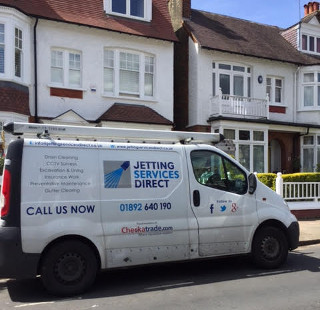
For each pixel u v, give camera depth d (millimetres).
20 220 5340
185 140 6750
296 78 20250
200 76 17703
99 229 5723
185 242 6262
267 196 7016
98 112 15336
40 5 14305
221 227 6516
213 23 19750
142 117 15664
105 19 15586
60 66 14766
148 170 6145
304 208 12422
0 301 5422
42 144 5641
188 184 6383
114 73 15719
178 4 19234
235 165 6875
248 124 17797
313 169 19922
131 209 5941
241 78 18984
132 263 5922
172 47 16938
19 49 13469
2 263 5254
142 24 16344
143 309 4969
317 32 21422
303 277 6367
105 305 5141
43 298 5492
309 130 19766
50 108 14398
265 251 6852
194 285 5992
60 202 5562
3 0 12922
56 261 5504
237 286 5902
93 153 5883
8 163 5453
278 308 4926
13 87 13055
